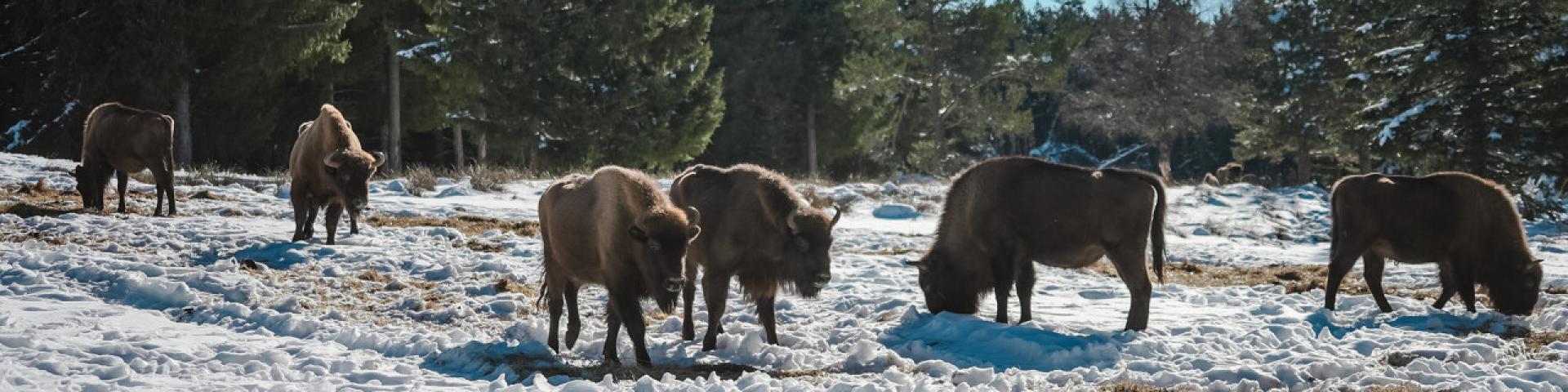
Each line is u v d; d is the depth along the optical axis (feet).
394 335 38.52
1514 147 131.13
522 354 35.42
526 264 59.31
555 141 169.07
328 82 155.02
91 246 56.49
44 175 92.84
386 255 58.08
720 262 38.14
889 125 242.17
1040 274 63.52
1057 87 230.89
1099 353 37.27
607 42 165.07
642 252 32.30
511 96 159.53
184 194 86.69
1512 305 47.80
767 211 37.11
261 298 44.47
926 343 40.70
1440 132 133.90
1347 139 146.82
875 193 118.21
